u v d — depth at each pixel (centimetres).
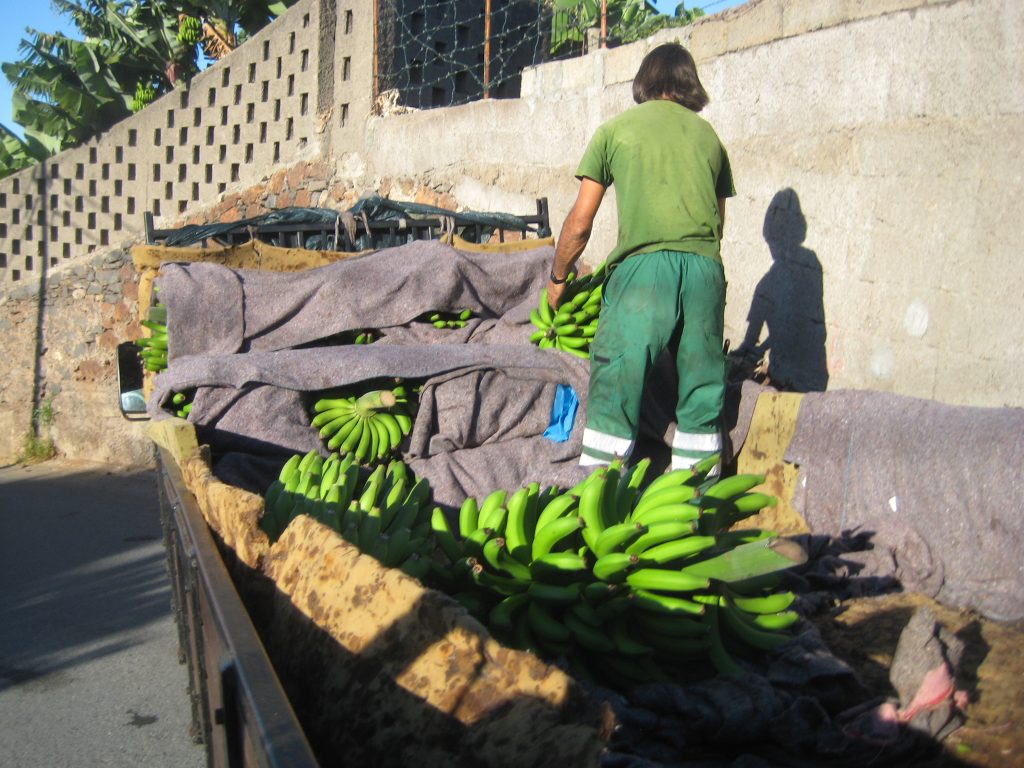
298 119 1180
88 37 1627
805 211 516
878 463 347
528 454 395
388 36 1091
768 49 550
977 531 312
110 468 1262
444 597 169
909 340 438
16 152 1653
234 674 146
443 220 602
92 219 1341
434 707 161
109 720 477
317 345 451
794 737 217
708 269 365
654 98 395
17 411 1342
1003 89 392
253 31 1662
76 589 697
